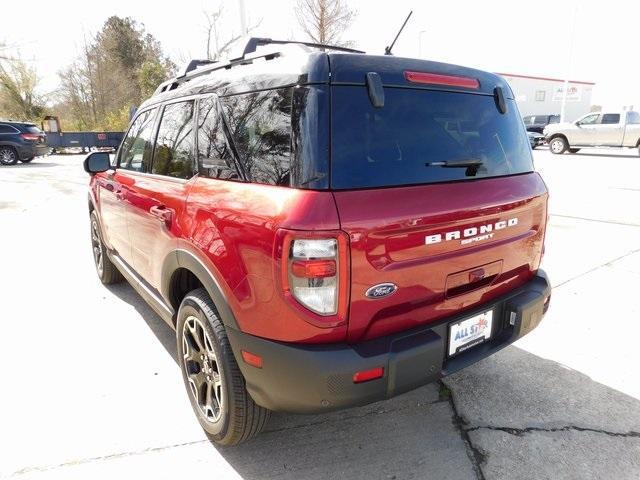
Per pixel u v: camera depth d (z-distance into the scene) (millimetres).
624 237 5941
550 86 39719
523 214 2338
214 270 2041
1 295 4414
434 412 2617
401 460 2250
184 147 2555
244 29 11820
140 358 3232
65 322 3811
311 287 1687
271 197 1803
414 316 1949
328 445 2363
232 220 1925
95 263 4934
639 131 17156
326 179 1719
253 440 2408
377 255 1757
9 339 3512
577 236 6004
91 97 34094
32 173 15164
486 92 2305
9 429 2488
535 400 2707
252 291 1844
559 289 4312
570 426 2479
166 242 2539
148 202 2822
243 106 2074
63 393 2818
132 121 3672
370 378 1783
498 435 2414
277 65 1948
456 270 2031
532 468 2180
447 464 2215
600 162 15664
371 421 2551
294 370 1771
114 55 41906
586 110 43094
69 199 10000
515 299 2342
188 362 2506
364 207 1727
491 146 2283
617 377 2941
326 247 1660
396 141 1906
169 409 2670
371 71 1868
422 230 1863
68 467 2221
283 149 1825
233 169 2084
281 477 2154
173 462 2256
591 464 2201
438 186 1969
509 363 3117
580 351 3250
